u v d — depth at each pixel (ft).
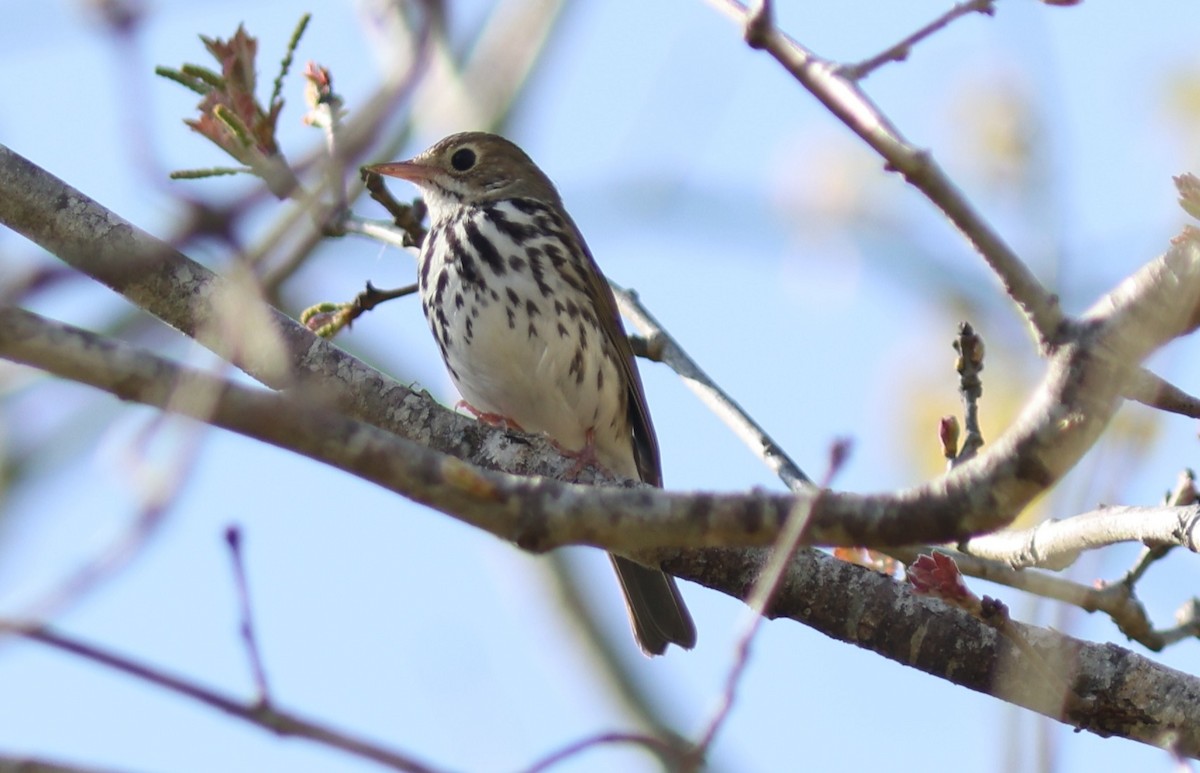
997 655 34.45
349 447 22.03
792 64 25.00
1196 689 34.06
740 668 22.26
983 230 22.61
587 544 22.80
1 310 20.94
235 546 22.63
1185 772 25.62
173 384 21.29
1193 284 20.97
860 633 34.96
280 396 21.75
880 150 23.61
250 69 38.60
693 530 22.70
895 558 36.86
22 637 18.10
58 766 17.72
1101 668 34.19
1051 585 33.73
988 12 25.86
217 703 18.86
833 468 23.52
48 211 36.60
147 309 36.50
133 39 20.74
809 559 35.12
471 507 22.54
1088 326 21.50
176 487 19.53
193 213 20.38
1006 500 21.67
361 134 21.89
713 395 42.45
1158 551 35.32
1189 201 25.34
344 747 18.97
